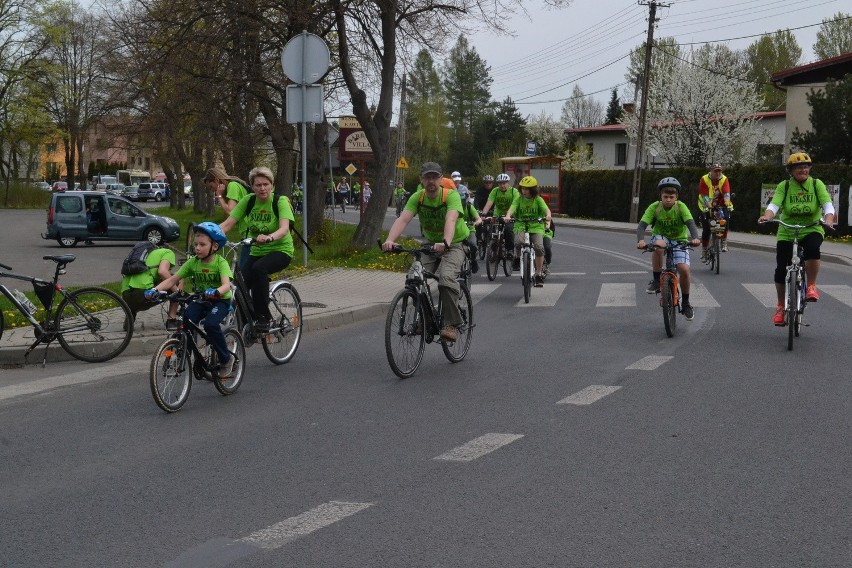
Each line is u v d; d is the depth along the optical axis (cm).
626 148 7106
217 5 2428
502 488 560
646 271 2059
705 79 6159
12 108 6819
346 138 3859
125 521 517
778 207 1068
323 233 2747
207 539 486
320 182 2777
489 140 9838
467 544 469
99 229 3272
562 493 548
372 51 2503
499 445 657
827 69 4334
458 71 10188
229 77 2533
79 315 1054
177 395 798
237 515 523
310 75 1611
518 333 1199
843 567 434
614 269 2123
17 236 3819
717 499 533
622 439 668
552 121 9944
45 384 921
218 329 825
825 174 3091
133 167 12925
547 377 907
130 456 652
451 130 10212
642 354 1023
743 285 1694
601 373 920
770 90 9138
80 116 7162
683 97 6144
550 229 1781
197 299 824
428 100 10031
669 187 1151
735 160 6166
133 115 3203
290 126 2795
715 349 1046
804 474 579
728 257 2417
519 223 1587
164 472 611
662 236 1180
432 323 956
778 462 605
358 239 2298
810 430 687
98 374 972
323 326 1283
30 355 1042
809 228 1077
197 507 539
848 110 3412
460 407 784
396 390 860
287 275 1833
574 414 749
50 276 2027
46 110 7194
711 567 436
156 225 3338
